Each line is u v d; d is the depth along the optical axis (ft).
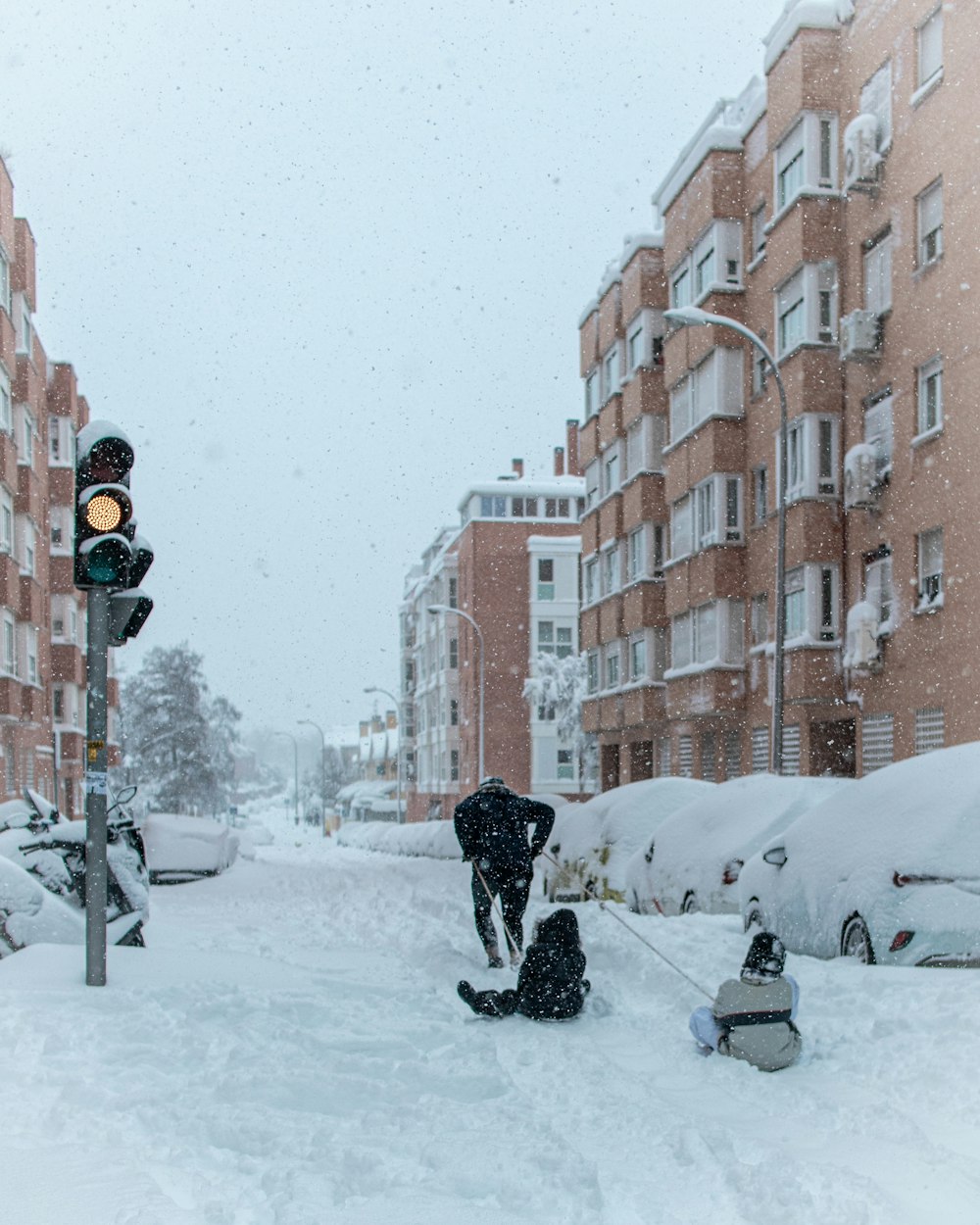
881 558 80.84
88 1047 19.97
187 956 30.50
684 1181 13.98
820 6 87.20
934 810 29.76
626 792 58.90
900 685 77.77
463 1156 14.60
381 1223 12.41
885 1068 19.29
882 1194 13.30
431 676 247.29
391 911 50.19
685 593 105.70
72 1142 14.76
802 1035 22.06
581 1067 20.18
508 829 33.01
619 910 43.06
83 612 162.91
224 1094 17.72
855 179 80.18
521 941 33.14
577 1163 14.24
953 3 72.23
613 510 126.21
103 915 25.80
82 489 26.84
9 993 23.76
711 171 101.30
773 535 93.20
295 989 27.12
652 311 119.14
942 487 73.46
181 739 266.36
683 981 27.78
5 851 38.19
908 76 77.51
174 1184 13.46
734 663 99.50
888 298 80.23
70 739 151.53
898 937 27.81
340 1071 19.49
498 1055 21.39
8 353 116.57
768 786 44.21
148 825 78.07
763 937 21.25
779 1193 13.10
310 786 507.30
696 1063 20.79
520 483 216.54
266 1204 12.86
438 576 237.66
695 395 105.29
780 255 90.63
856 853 30.83
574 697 188.03
